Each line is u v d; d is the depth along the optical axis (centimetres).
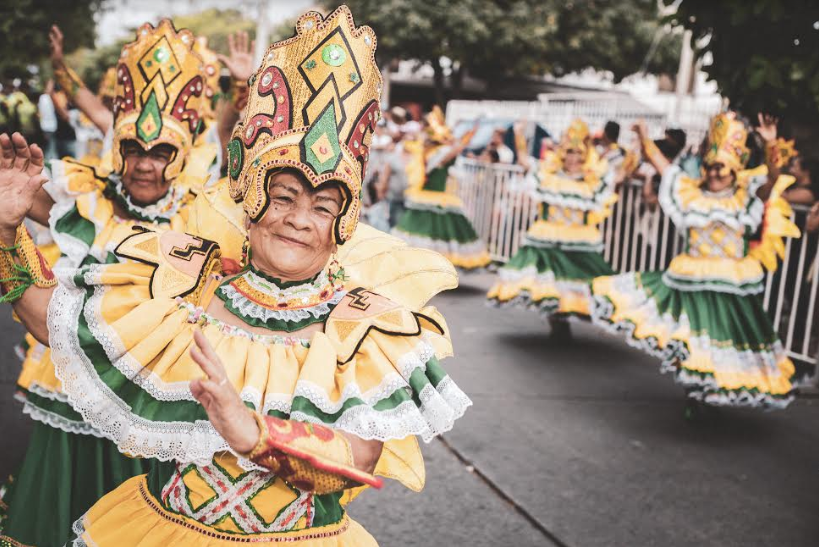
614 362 708
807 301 688
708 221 521
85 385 173
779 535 393
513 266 738
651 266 838
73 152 1155
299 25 178
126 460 281
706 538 386
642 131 546
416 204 981
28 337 333
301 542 180
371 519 391
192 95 332
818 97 577
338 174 174
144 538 179
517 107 1552
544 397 595
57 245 326
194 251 192
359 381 177
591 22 2266
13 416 484
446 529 385
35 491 280
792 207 688
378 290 205
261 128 176
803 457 502
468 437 503
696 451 500
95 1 1248
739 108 631
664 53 2333
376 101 183
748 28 599
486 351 719
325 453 158
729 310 526
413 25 2148
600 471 461
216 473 177
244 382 174
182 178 368
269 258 179
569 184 730
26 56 1116
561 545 374
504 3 2267
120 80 326
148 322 175
